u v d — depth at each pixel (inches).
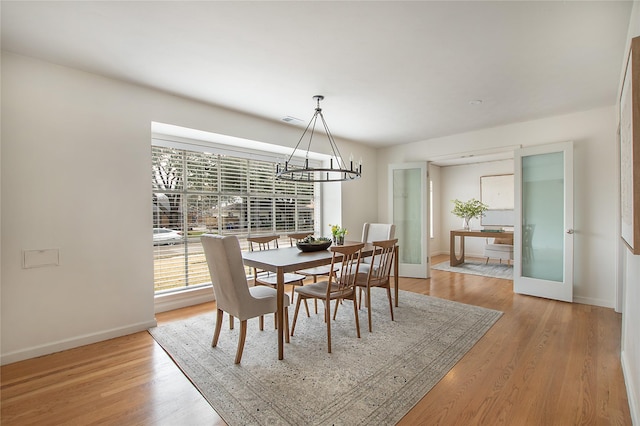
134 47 90.1
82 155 104.7
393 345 101.6
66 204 101.5
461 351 97.1
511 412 68.4
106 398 74.4
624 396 73.4
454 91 123.3
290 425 64.5
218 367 88.1
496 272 217.8
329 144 197.2
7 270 91.6
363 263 160.4
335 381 80.6
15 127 92.7
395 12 73.8
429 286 180.2
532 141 163.0
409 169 211.8
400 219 216.2
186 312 136.9
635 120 47.1
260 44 88.4
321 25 79.1
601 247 143.3
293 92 123.7
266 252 127.6
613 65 100.7
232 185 168.6
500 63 99.9
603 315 129.7
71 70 102.7
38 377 83.9
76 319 103.1
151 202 120.3
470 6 71.5
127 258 114.0
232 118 146.3
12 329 92.4
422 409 69.6
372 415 67.4
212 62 99.1
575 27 79.7
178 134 141.3
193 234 152.7
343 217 209.6
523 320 124.1
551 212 155.3
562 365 88.3
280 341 92.5
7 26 79.3
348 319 126.6
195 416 67.9
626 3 69.9
